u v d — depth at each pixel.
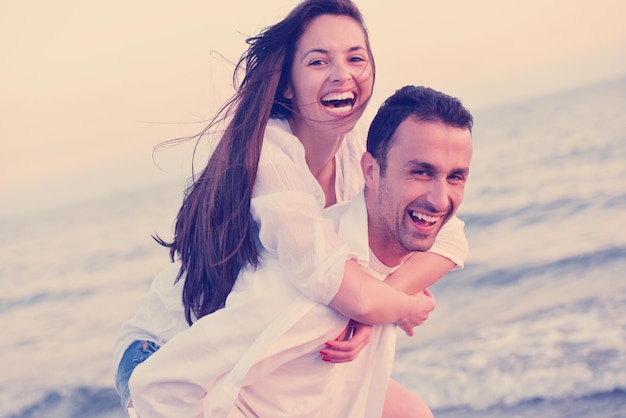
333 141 2.54
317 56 2.42
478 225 13.24
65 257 16.67
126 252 16.47
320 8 2.45
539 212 13.22
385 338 2.39
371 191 2.33
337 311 2.27
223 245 2.43
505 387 6.90
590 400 6.31
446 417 6.73
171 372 2.25
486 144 19.19
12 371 10.88
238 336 2.23
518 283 10.30
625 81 21.44
